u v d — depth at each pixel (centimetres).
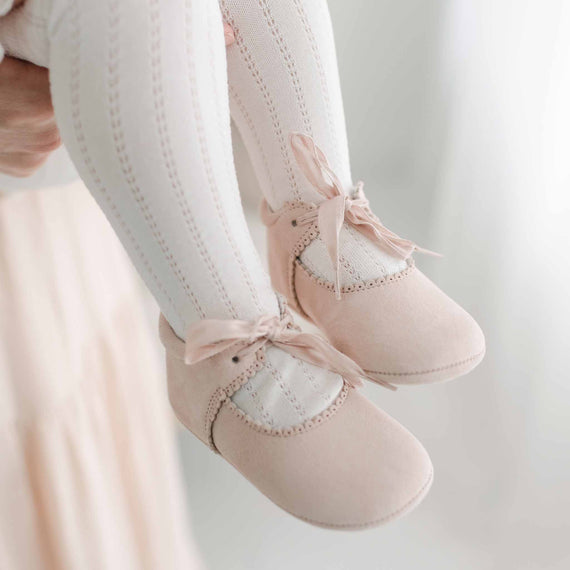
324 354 43
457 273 73
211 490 70
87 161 39
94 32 37
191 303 42
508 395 68
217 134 40
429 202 75
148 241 40
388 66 71
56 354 47
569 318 65
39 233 46
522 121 66
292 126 46
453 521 65
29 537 46
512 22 65
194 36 38
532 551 63
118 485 52
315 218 47
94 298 51
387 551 64
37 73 40
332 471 42
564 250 65
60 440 47
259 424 42
